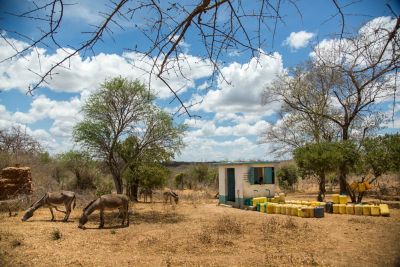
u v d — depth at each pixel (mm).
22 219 17188
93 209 15578
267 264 9414
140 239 12938
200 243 12047
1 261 9703
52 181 31281
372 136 24750
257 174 24391
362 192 22969
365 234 13305
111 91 20031
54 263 9750
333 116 29672
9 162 27875
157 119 21156
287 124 33312
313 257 10016
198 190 44969
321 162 23703
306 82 29312
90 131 20172
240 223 16094
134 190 29422
